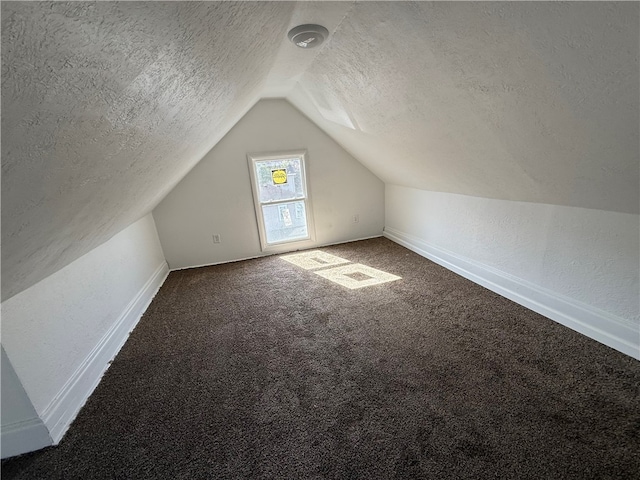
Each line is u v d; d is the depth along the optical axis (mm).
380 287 2818
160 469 1242
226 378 1754
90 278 1948
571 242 1902
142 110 1012
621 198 1513
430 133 2020
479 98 1396
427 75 1458
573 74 1002
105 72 665
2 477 1254
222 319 2430
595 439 1229
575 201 1783
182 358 1963
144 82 869
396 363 1776
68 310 1677
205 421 1464
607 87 976
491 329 2033
